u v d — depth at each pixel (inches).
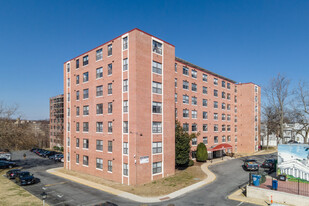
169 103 1144.8
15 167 1528.1
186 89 1551.4
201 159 1504.7
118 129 1046.4
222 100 1939.0
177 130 1267.2
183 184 962.1
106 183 1016.2
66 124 1446.9
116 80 1073.5
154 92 1062.4
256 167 1242.0
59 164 1654.8
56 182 1052.5
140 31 1009.5
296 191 729.6
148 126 1016.9
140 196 812.6
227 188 902.4
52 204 733.3
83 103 1296.8
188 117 1555.1
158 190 880.3
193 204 719.1
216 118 1849.2
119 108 1047.0
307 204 665.0
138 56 990.4
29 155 2303.2
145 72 1019.9
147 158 999.6
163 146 1087.0
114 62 1090.1
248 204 714.2
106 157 1111.6
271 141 2974.9
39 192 880.9
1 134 1430.9
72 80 1398.9
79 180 1087.0
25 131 1640.0
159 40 1106.7
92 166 1204.5
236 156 1834.4
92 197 808.3
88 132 1248.8
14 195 836.0
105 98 1136.8
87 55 1283.2
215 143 1815.9
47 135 3786.9
